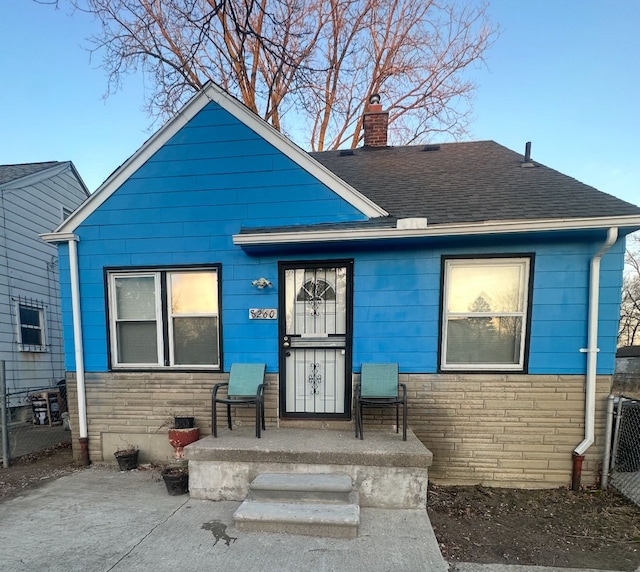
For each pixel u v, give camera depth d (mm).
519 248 3889
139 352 4539
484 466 3961
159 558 2533
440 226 3645
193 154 4355
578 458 3799
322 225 4098
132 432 4469
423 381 4027
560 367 3875
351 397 4109
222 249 4316
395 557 2537
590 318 3777
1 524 3021
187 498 3465
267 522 2832
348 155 6688
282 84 8086
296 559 2514
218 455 3391
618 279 3756
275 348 4234
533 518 3182
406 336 4047
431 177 5270
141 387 4449
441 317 3998
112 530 2898
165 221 4402
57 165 8945
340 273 4203
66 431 6660
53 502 3412
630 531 2945
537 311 3889
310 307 4238
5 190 7480
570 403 3867
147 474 4098
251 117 4270
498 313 3965
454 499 3570
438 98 11141
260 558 2521
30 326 8086
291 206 4230
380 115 7070
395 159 6242
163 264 4410
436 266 3996
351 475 3256
